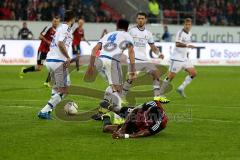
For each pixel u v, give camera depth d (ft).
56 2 368.68
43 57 222.07
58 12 363.76
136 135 107.86
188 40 183.32
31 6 363.15
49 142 102.63
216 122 129.29
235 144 102.53
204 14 407.64
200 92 200.75
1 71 278.26
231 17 414.41
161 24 385.09
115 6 404.98
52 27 214.07
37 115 135.64
